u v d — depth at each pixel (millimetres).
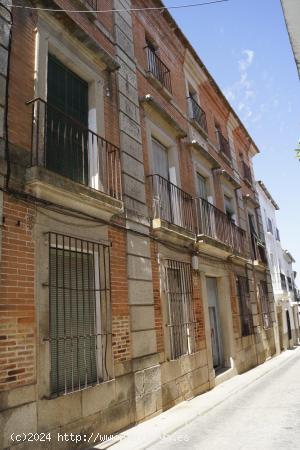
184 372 8383
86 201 5984
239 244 13766
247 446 5332
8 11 5613
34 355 4828
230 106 16188
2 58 5355
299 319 31938
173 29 11922
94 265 6352
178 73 12016
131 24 9508
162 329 7848
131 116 8422
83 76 7273
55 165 6090
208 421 6820
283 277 25703
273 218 26406
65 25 6758
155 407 7039
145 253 7750
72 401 5188
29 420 4543
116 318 6520
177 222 9422
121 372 6352
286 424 6379
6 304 4652
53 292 5523
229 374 11125
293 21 2656
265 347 15820
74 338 5496
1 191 4887
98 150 6824
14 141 5297
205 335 9781
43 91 6039
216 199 13031
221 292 11977
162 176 9469
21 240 5023
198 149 11594
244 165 18156
